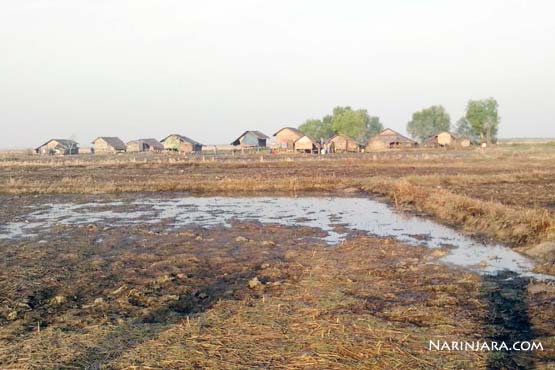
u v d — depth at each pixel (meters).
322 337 6.64
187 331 6.98
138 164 48.25
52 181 33.41
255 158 62.00
